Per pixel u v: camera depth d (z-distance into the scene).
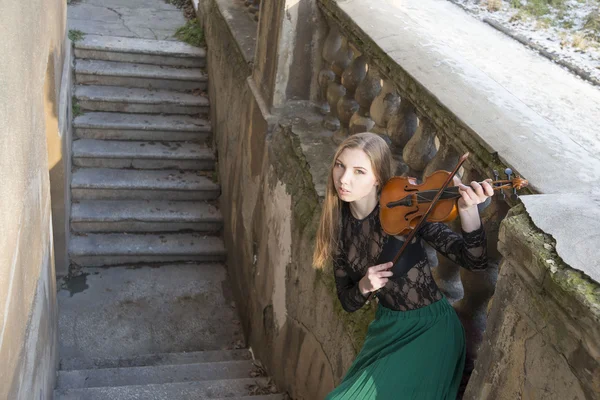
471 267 2.61
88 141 8.54
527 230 2.20
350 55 4.80
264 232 5.75
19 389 3.36
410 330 2.83
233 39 7.29
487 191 2.39
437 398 2.73
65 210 7.31
